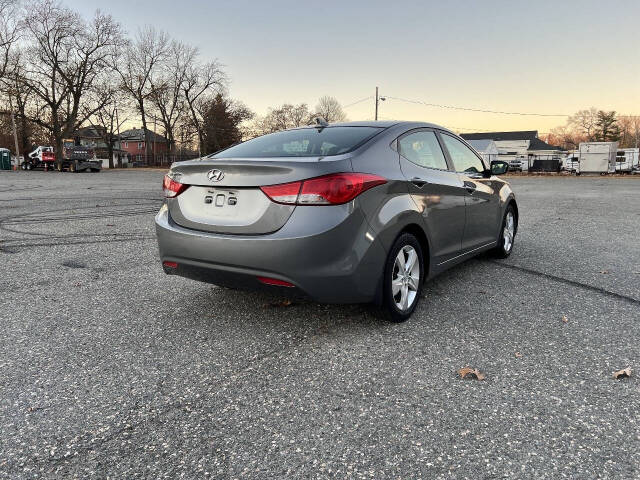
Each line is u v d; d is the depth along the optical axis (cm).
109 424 203
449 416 209
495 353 274
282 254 263
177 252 302
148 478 170
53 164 4069
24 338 294
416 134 368
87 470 174
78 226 732
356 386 236
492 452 184
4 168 4228
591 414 210
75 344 285
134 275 439
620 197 1456
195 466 176
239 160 290
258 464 178
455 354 272
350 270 273
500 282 427
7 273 445
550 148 7969
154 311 343
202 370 253
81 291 390
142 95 5622
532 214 976
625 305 362
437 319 329
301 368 255
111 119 5584
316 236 261
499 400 222
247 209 279
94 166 3841
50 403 220
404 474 172
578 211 1034
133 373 249
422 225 331
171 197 313
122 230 693
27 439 193
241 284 286
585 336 300
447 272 464
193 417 209
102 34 4384
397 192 309
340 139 324
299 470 174
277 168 268
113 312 340
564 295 388
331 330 307
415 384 238
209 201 294
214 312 340
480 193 429
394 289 314
